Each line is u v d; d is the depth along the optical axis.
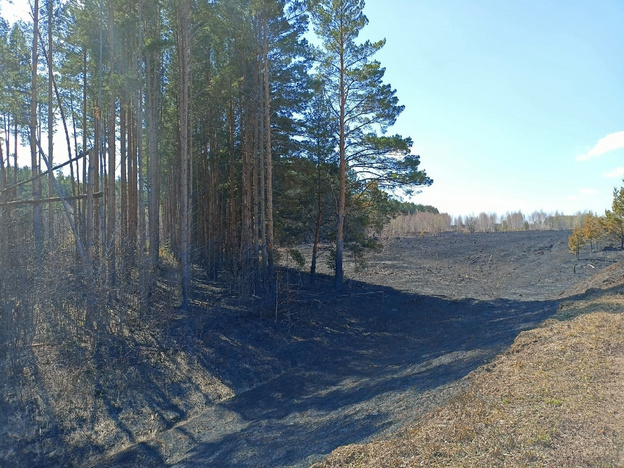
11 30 16.38
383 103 22.44
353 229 25.97
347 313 21.20
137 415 12.02
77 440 10.75
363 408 10.51
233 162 23.36
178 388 13.44
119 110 20.62
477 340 14.52
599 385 7.30
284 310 19.41
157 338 15.38
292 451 9.09
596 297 16.20
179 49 18.25
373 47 22.58
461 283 31.53
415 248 50.44
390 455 6.50
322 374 14.82
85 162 20.97
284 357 16.28
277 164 23.66
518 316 17.59
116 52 17.98
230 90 19.86
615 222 37.03
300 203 25.41
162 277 21.50
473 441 6.18
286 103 21.45
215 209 26.61
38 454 10.10
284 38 19.88
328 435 9.37
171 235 26.28
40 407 11.20
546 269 36.09
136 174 22.38
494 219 86.00
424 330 19.23
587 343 9.74
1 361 11.97
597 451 5.27
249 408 12.54
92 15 16.67
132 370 13.45
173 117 22.28
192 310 18.12
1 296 12.24
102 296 14.51
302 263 24.58
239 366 15.11
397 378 12.41
